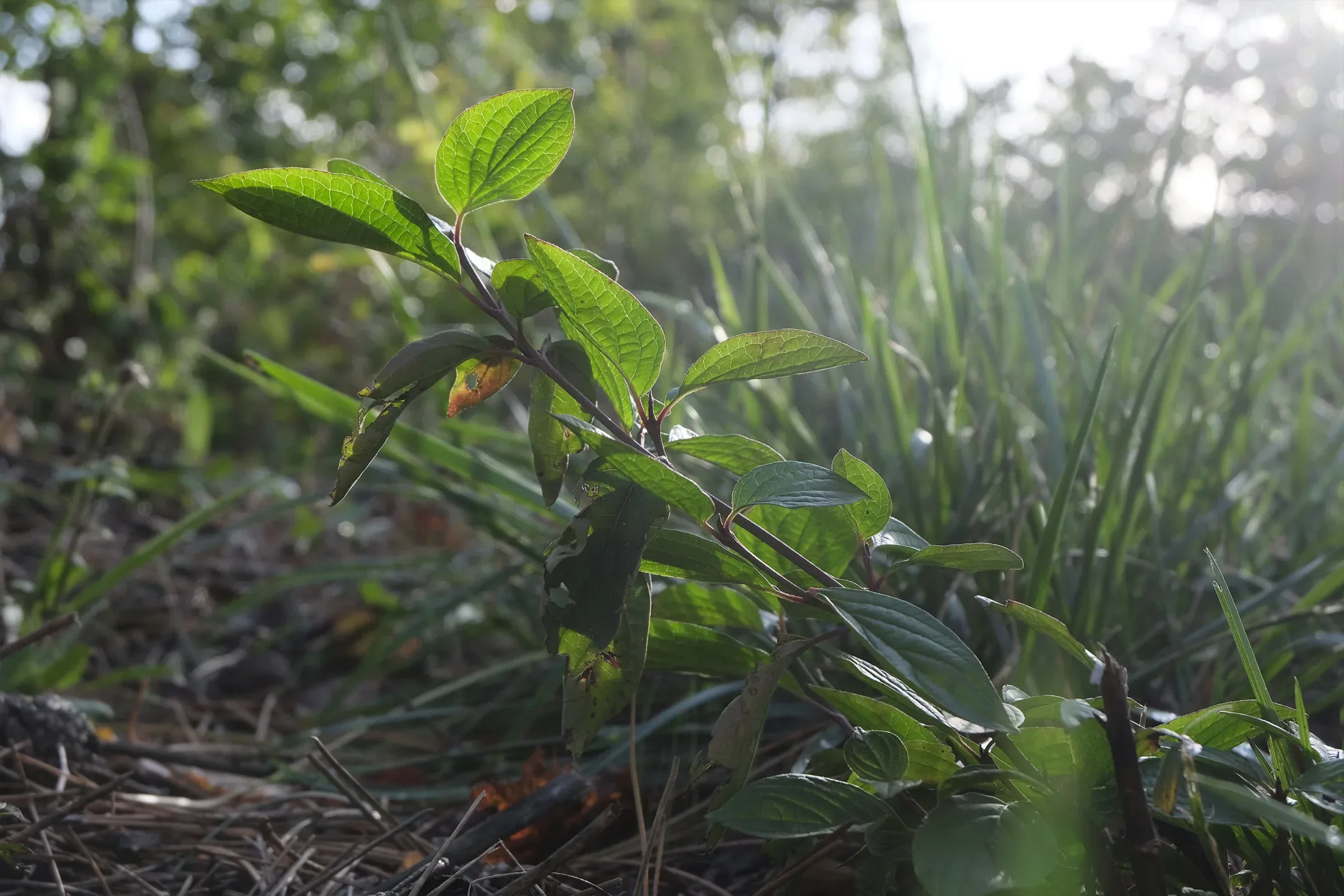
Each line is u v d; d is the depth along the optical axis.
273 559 1.10
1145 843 0.33
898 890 0.40
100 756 0.56
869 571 0.40
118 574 0.67
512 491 0.58
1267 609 0.59
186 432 1.35
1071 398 0.60
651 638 0.44
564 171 2.26
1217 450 0.63
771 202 1.98
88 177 1.57
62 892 0.45
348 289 1.72
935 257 0.65
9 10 1.50
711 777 0.54
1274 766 0.36
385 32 1.78
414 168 1.73
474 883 0.43
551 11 2.53
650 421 0.38
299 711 0.75
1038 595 0.47
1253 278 0.82
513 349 0.38
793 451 0.64
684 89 2.73
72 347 1.49
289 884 0.48
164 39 1.89
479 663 0.80
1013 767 0.37
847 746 0.36
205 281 1.77
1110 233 0.79
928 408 0.62
